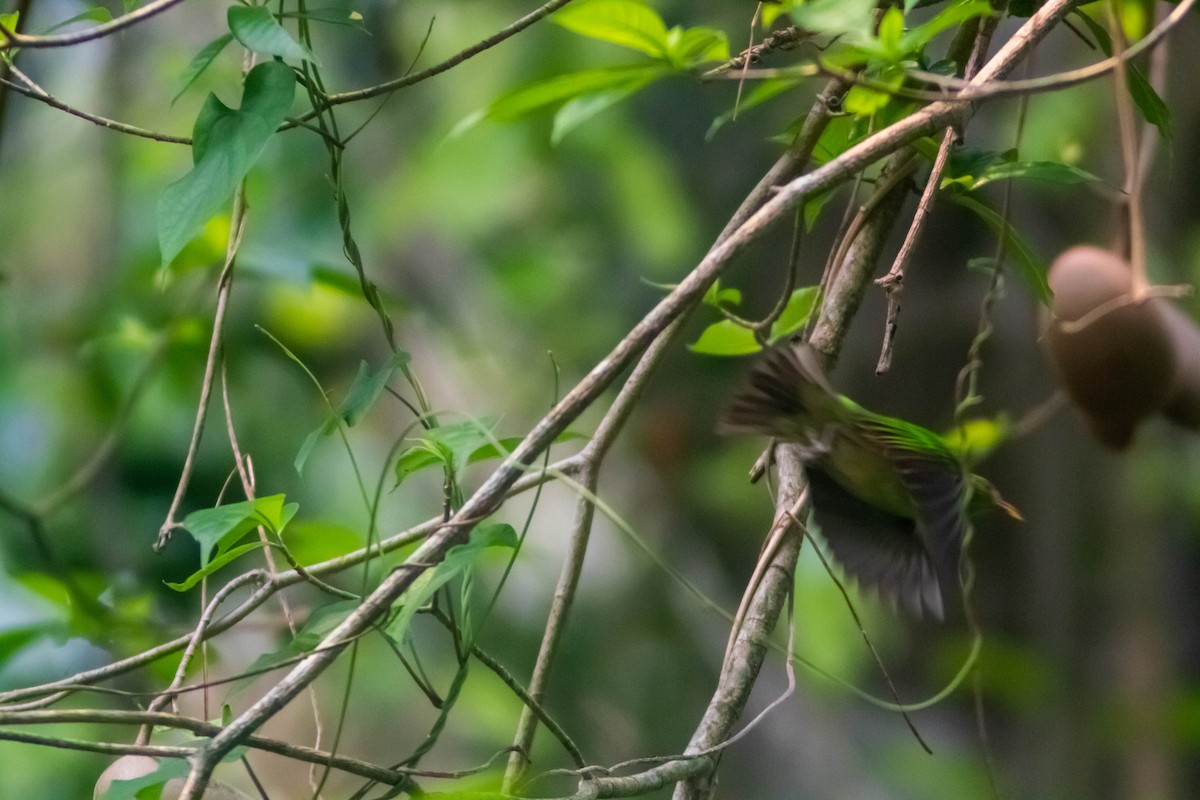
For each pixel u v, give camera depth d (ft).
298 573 11.91
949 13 9.87
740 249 9.82
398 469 11.66
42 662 19.75
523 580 25.35
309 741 21.57
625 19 9.16
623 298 28.81
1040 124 22.89
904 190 13.69
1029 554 30.35
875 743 30.76
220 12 25.31
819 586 26.05
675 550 28.45
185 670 11.85
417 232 27.94
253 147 10.85
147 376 18.33
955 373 31.81
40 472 23.06
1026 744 30.27
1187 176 24.63
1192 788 28.22
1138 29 14.47
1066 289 14.56
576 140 25.22
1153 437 28.45
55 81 24.97
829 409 11.53
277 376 25.21
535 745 23.70
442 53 24.38
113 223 24.57
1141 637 28.32
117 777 11.43
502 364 27.96
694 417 30.22
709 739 11.89
